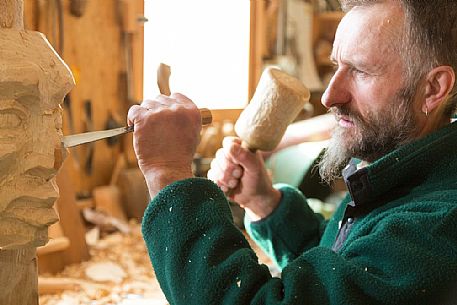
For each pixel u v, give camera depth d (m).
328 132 2.45
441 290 0.89
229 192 1.49
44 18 2.17
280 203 1.48
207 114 1.22
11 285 1.02
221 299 0.94
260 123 1.36
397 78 1.04
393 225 0.94
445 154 1.03
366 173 1.04
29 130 0.92
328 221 1.51
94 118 2.42
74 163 2.39
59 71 0.95
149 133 1.06
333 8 3.35
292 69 3.05
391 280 0.90
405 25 1.01
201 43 2.66
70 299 1.70
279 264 1.51
